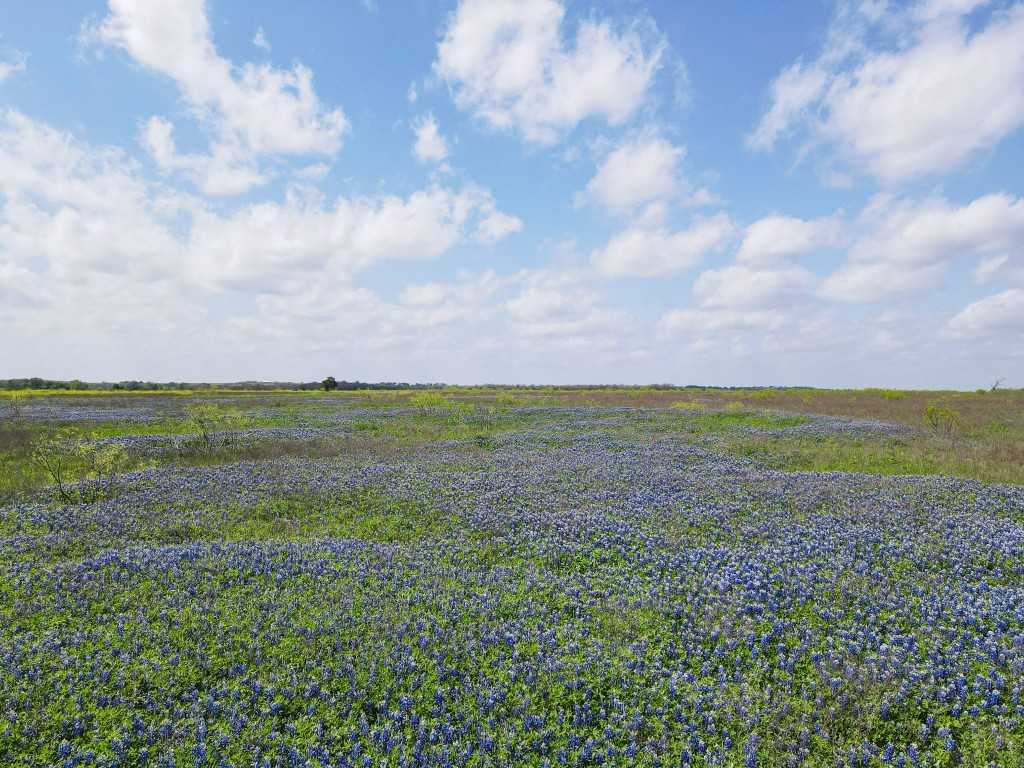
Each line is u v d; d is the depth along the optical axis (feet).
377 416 135.95
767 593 27.55
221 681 20.40
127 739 17.12
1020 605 25.73
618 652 22.77
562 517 42.29
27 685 19.26
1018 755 17.22
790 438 90.33
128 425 115.65
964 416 126.00
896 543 34.50
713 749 17.67
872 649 22.93
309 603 26.37
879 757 17.44
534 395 237.86
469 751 17.17
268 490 52.24
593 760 17.17
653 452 77.87
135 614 24.93
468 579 30.25
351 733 17.79
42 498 50.55
